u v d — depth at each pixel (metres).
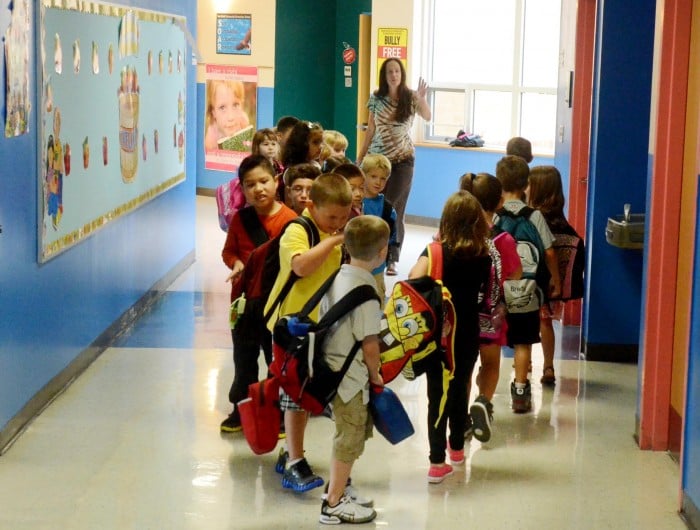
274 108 14.48
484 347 5.29
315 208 4.54
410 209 12.74
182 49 9.35
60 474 4.82
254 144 6.29
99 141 6.69
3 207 5.02
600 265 6.93
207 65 15.01
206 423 5.54
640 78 6.82
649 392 5.30
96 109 6.61
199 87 15.20
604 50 6.82
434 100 12.80
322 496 4.64
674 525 4.43
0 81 4.90
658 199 5.21
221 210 5.71
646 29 6.79
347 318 4.20
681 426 5.05
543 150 11.99
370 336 4.19
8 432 5.15
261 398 4.56
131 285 7.67
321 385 4.20
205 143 15.25
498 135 12.37
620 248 6.89
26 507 4.45
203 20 14.91
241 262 5.25
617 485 4.85
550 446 5.34
